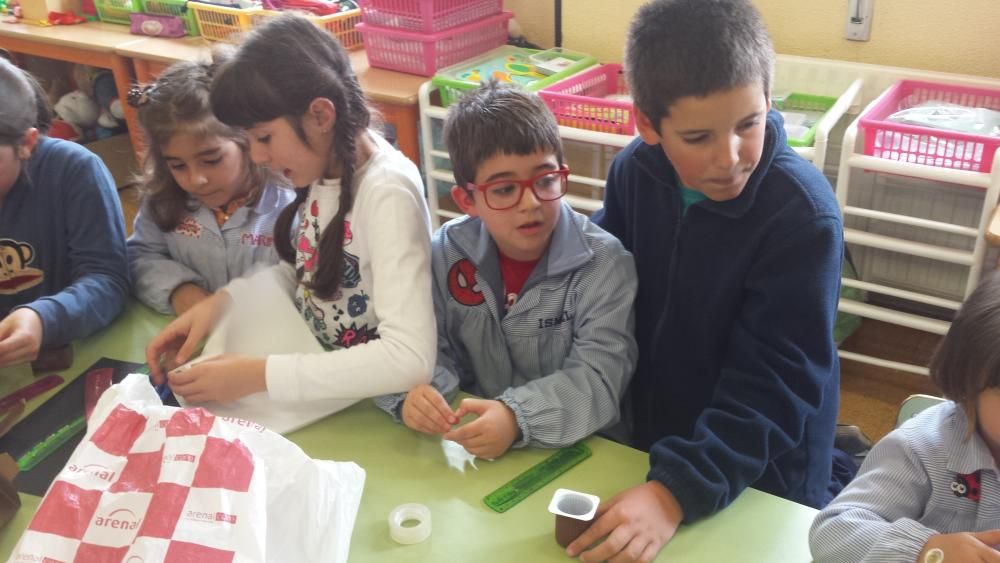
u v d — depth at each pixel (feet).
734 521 3.04
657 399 4.26
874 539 2.68
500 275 3.98
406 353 3.60
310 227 4.11
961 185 6.98
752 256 3.59
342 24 9.05
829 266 3.42
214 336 3.96
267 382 3.64
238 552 2.62
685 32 3.14
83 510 2.74
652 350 4.19
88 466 2.88
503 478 3.28
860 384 7.57
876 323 8.22
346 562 2.87
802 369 3.35
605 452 3.43
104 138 11.68
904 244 6.60
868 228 7.78
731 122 3.16
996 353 2.60
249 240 5.00
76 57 9.98
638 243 4.16
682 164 3.39
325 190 4.00
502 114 3.54
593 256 3.85
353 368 3.62
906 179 7.26
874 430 7.00
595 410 3.57
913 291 7.94
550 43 9.27
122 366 4.17
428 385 3.61
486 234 3.95
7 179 4.58
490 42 8.78
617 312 3.81
